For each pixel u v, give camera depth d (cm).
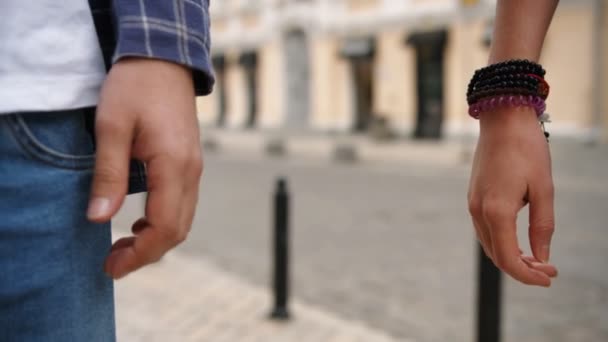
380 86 2220
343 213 859
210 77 94
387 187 1119
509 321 440
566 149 1580
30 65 87
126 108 85
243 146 2166
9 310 87
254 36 2802
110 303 98
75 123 91
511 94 107
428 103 2080
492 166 107
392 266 582
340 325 398
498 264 106
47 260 88
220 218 843
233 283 488
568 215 815
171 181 85
